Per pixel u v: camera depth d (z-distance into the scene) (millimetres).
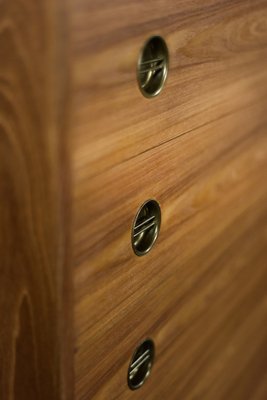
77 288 388
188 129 482
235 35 519
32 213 364
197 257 576
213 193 572
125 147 399
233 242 664
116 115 379
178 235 520
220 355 716
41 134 337
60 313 382
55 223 354
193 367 647
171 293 539
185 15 427
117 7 350
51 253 365
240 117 585
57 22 308
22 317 407
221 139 555
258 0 544
